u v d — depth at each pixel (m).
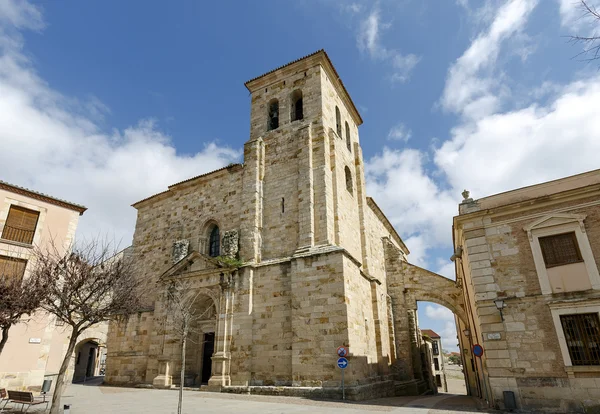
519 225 19.23
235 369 24.08
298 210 27.16
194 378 27.28
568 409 15.91
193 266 28.81
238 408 16.48
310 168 27.97
